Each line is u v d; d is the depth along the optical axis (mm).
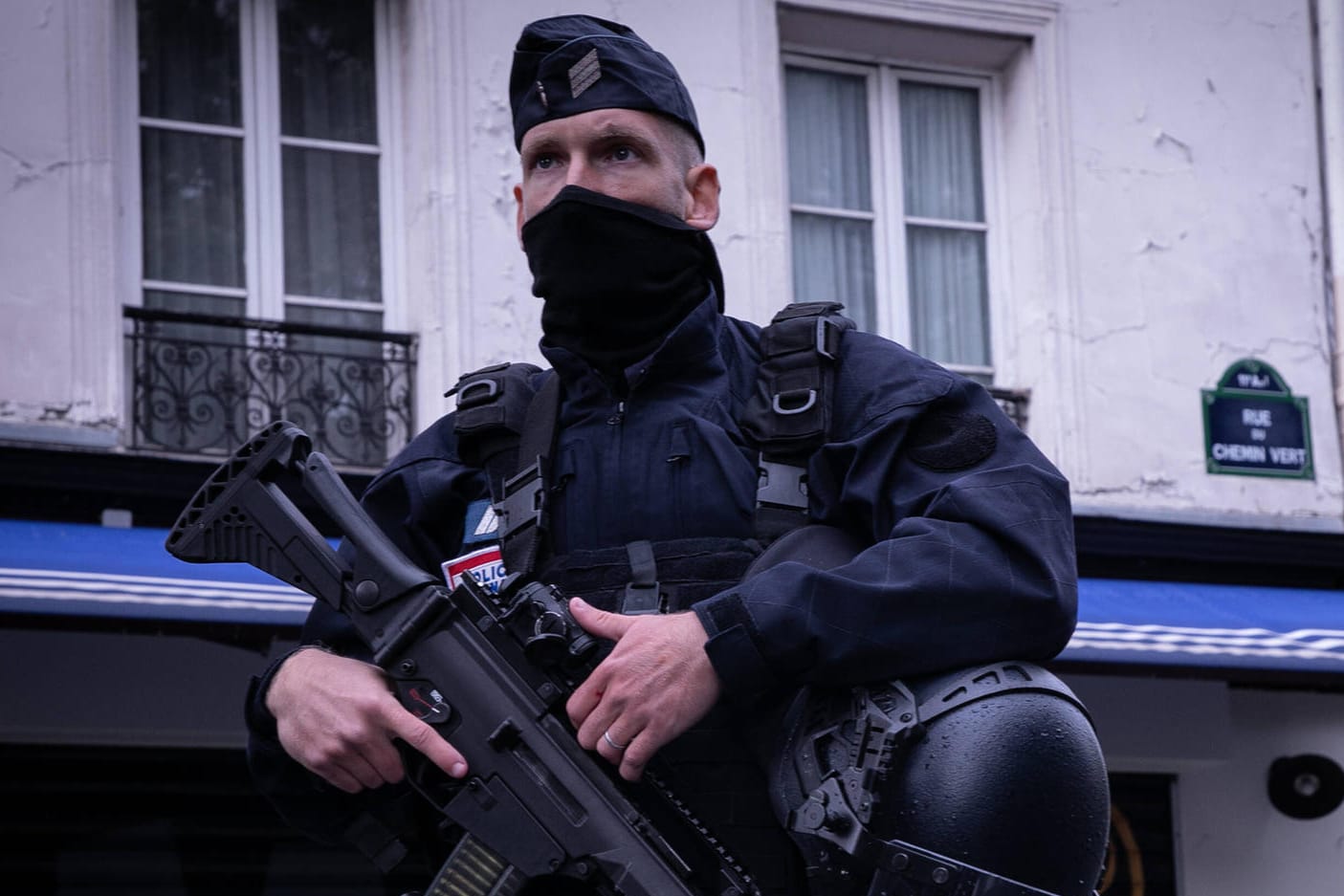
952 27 9547
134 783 8023
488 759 2168
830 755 2096
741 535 2273
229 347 8422
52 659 7625
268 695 2275
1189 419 9648
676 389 2355
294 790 2389
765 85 9211
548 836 2127
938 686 2074
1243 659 8070
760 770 2189
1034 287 9633
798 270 9484
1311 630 8492
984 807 2008
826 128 9641
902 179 9719
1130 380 9602
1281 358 9844
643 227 2355
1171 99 9867
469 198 8688
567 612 2182
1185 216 9805
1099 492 9461
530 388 2475
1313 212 10000
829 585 2078
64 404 7910
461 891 2154
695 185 2461
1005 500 2152
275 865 8172
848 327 2377
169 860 8031
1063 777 2041
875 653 2061
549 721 2158
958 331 9742
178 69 8602
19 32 8023
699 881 2121
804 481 2275
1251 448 9719
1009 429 2264
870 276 9625
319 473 2336
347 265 8781
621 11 9000
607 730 2088
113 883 7945
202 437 8359
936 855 2006
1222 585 9523
